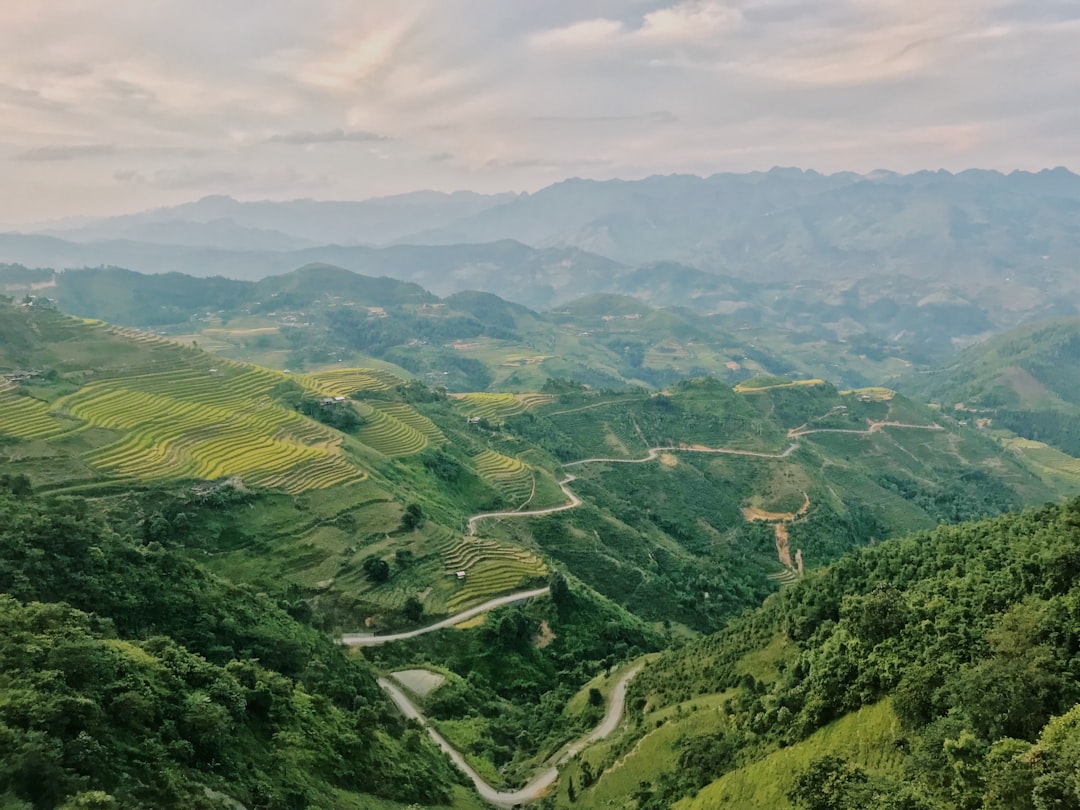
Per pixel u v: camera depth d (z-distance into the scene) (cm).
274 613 8294
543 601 12406
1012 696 4128
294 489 13325
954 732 4228
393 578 11906
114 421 14575
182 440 14525
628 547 17388
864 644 5819
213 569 10744
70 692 4156
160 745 4262
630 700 9275
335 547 12131
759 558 19675
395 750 6575
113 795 3675
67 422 13862
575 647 11856
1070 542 5497
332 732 5919
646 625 13550
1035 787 3266
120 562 7038
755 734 6166
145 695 4559
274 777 4866
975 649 4994
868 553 8144
